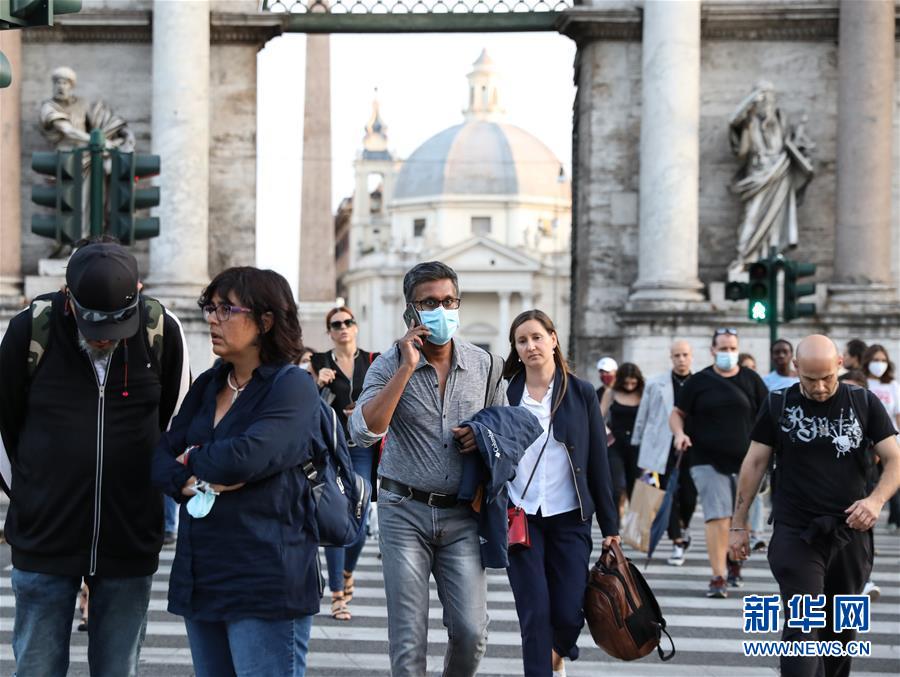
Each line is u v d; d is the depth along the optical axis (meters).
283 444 6.37
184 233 24.44
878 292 24.30
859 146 24.31
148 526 6.89
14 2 9.73
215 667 6.60
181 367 7.05
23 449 6.78
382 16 25.62
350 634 11.62
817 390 8.68
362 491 6.89
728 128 25.03
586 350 25.50
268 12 25.05
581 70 25.94
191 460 6.38
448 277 7.88
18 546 6.77
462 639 7.86
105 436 6.75
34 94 25.12
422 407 7.91
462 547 7.91
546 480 8.92
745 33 24.98
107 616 6.89
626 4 24.98
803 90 25.06
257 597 6.36
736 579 14.34
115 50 25.19
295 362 6.95
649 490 14.91
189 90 24.47
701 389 13.88
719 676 10.37
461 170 161.12
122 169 16.78
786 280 21.58
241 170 25.39
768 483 16.95
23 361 6.75
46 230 16.81
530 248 145.12
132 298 6.57
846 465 8.70
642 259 24.72
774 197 24.62
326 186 39.38
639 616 8.66
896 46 25.05
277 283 6.63
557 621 8.81
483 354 8.17
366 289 147.88
